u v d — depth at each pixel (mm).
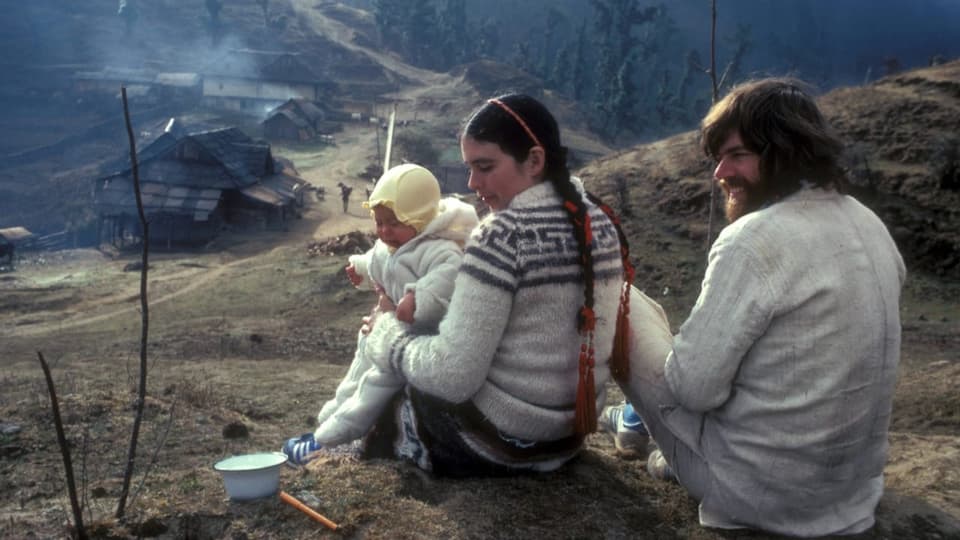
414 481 3504
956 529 3365
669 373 3156
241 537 3090
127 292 29922
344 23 142500
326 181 61438
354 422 3691
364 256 4031
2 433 5703
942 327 19125
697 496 3359
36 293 30359
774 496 3086
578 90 129500
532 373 3275
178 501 3432
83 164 83875
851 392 2951
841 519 3176
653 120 127375
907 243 24625
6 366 16672
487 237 3150
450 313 3199
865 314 2934
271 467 3363
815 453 3000
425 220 3646
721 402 3104
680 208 27297
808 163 3008
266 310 24094
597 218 3357
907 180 26969
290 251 31578
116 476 5016
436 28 140125
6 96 102250
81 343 20922
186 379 12594
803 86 3080
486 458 3430
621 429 4145
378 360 3510
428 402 3441
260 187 48562
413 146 68188
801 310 2910
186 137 46875
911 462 4426
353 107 96375
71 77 106562
